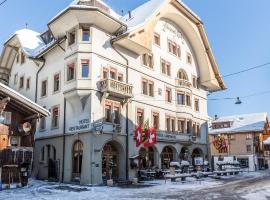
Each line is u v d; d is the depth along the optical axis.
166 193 19.16
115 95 27.86
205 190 20.64
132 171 28.70
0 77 39.00
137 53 31.86
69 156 27.42
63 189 21.50
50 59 31.55
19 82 36.28
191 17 38.38
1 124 21.75
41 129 31.45
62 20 27.91
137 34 29.33
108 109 27.89
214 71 42.50
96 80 27.00
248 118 60.53
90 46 27.19
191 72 40.75
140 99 31.34
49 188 22.03
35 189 21.23
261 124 56.94
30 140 23.03
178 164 31.31
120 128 28.03
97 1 31.12
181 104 37.31
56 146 29.08
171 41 37.81
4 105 21.16
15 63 37.94
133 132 29.64
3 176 21.39
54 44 29.77
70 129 27.67
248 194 18.52
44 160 30.44
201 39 40.44
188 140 37.00
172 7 35.78
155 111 33.22
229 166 42.25
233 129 58.16
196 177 29.73
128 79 30.31
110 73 28.70
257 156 56.00
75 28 27.81
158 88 34.25
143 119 31.30
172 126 35.94
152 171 29.70
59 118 29.11
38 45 35.44
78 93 26.33
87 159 25.56
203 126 42.19
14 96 21.61
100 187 22.88
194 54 42.00
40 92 32.16
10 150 21.39
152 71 33.72
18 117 22.91
